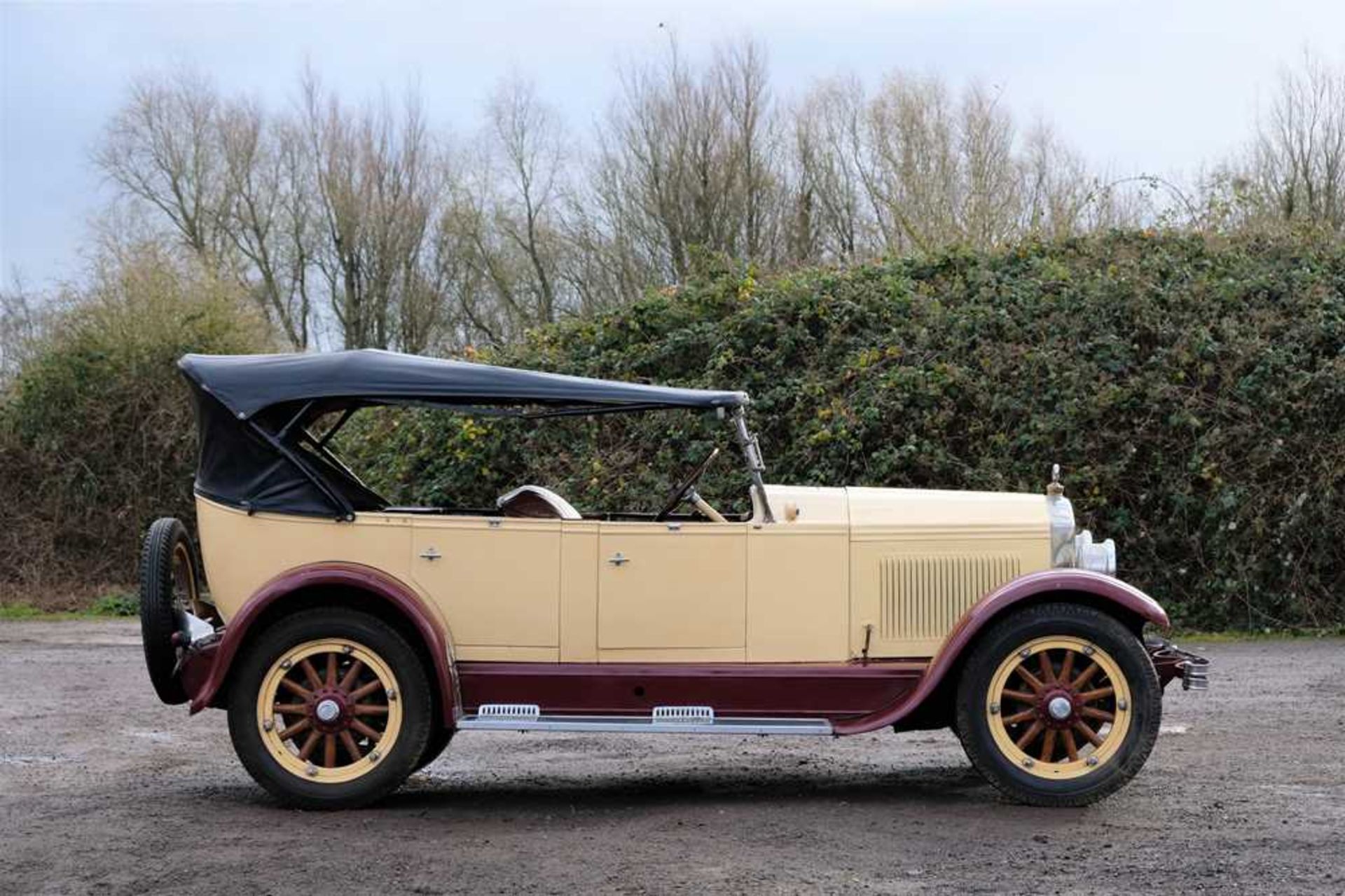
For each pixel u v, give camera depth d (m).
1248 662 10.99
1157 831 5.51
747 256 27.53
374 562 6.20
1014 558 6.34
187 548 6.77
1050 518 6.40
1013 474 13.48
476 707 6.15
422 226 31.06
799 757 7.62
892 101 25.70
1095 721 6.09
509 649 6.19
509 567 6.18
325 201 31.03
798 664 6.23
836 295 14.92
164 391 18.22
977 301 14.55
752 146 28.08
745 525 6.26
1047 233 16.70
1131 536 13.23
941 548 6.33
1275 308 13.82
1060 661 6.05
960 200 24.12
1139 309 13.79
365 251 30.86
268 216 31.44
